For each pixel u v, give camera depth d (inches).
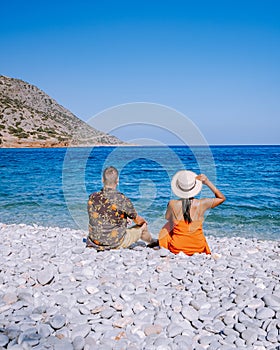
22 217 385.4
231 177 783.7
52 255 181.0
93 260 174.6
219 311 123.5
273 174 821.9
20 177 763.4
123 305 127.2
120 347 103.8
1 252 188.1
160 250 189.5
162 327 115.0
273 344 105.0
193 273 158.2
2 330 110.5
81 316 120.3
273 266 176.2
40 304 128.6
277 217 393.1
